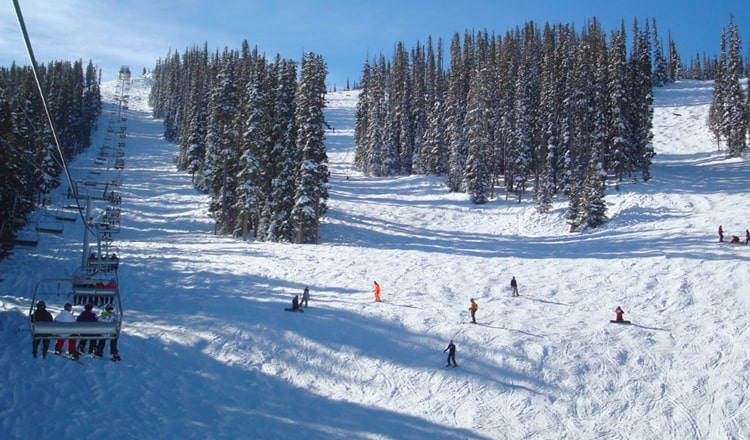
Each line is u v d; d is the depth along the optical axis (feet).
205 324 88.02
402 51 338.13
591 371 78.69
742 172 209.36
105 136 401.90
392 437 64.90
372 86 314.55
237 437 61.00
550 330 89.92
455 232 187.01
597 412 70.85
